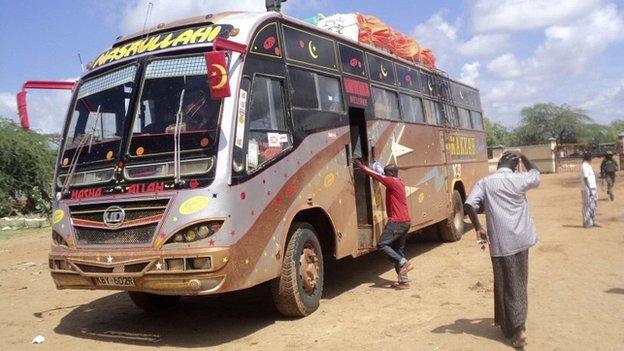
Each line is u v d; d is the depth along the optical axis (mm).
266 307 7973
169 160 6207
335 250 8070
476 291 8188
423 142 11852
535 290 7957
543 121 71500
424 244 13320
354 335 6363
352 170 8742
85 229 6559
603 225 14648
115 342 6680
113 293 9742
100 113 6980
